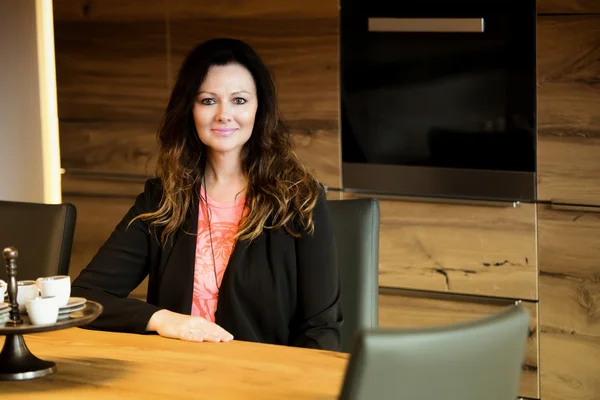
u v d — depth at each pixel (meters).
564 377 3.78
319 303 2.58
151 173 4.50
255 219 2.61
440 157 3.95
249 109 2.70
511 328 1.63
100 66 4.56
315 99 4.14
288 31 4.14
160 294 2.67
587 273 3.69
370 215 2.70
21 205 2.90
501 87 3.79
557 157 3.71
